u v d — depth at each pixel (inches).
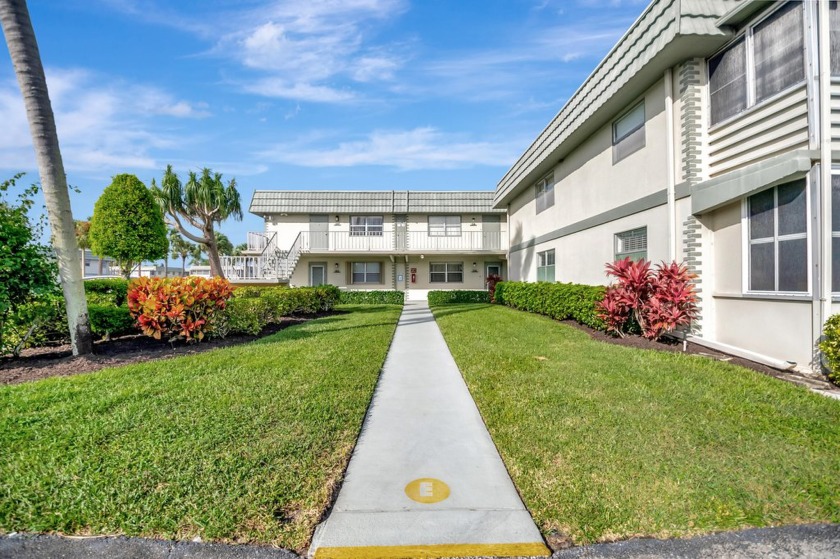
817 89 217.6
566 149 476.1
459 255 861.8
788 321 234.2
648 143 332.8
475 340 324.5
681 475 117.9
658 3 279.9
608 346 286.2
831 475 118.0
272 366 237.8
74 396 183.6
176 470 121.3
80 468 121.8
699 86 288.4
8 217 243.9
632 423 153.9
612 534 96.6
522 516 104.3
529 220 650.2
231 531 97.7
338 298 674.8
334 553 92.3
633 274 299.6
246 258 800.9
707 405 172.1
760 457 128.1
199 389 193.9
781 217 238.1
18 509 104.3
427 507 108.7
